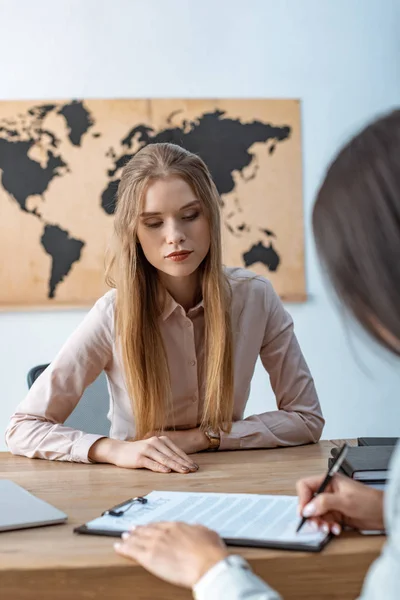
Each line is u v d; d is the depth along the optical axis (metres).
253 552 0.88
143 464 1.41
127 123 3.40
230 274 1.79
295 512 1.02
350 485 0.97
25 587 0.85
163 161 1.54
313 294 3.47
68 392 1.68
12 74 3.37
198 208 1.55
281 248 3.45
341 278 0.65
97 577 0.85
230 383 1.64
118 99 3.39
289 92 3.48
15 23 3.38
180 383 1.71
